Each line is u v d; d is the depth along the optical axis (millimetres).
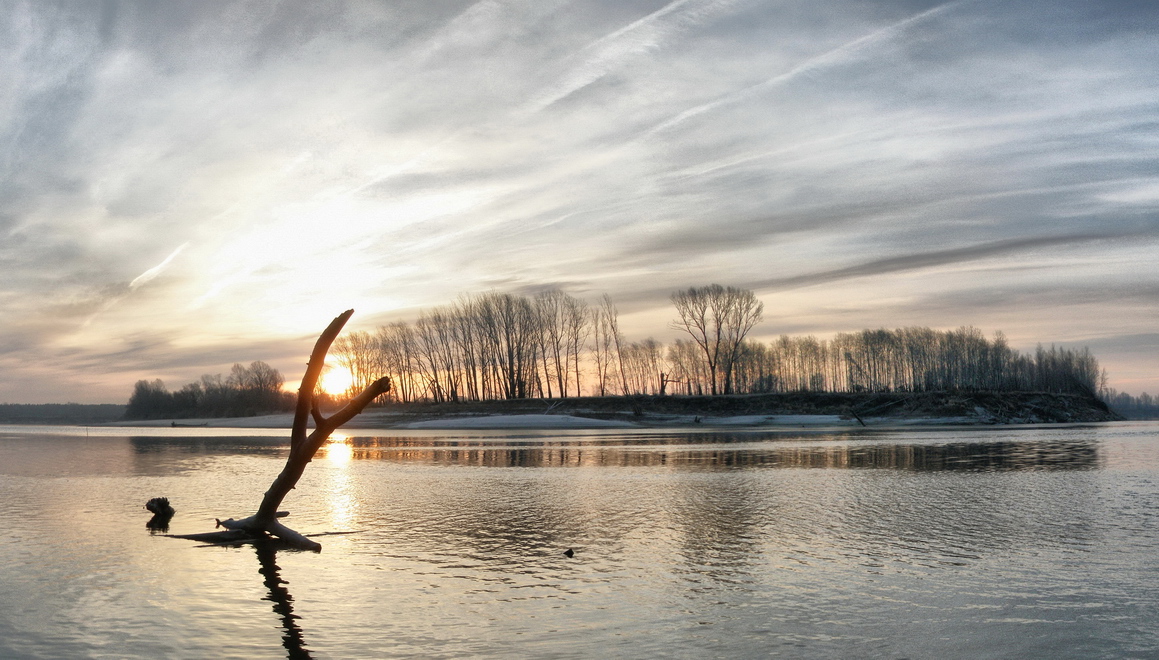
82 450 60375
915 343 184000
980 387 172625
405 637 12773
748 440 68812
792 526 22797
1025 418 132250
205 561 18422
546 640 12594
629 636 12781
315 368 21297
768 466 42125
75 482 35688
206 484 34812
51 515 25312
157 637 12773
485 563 18109
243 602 14828
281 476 21000
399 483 35000
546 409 127438
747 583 16109
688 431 90312
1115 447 57031
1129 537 20844
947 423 118000
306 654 11961
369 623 13516
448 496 30266
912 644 12344
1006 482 33781
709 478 36062
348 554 19219
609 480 35625
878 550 19297
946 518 24109
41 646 12297
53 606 14531
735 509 26203
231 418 171500
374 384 21234
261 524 21203
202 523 23750
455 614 14031
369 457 51094
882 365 186125
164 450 60250
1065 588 15586
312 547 19859
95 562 18266
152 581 16469
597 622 13531
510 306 141125
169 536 21562
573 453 53469
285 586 16031
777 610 14188
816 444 62219
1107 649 12094
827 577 16594
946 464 42844
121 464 46094
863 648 12164
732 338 141500
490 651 12078
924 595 15125
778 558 18453
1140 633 12820
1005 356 184375
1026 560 18109
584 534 21719
